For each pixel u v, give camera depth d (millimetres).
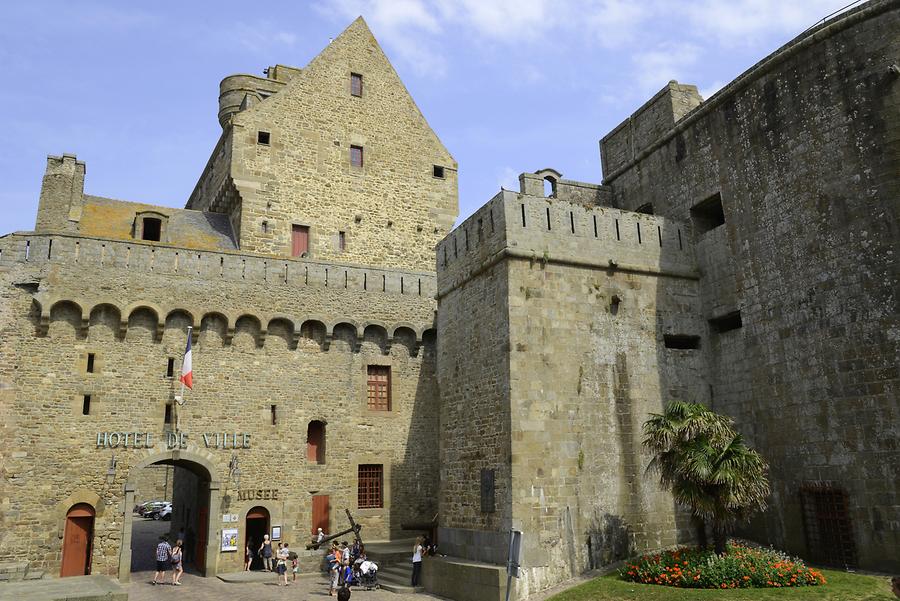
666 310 20938
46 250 22438
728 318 21000
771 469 18578
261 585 21000
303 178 30672
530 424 18078
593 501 18250
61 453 21438
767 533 18531
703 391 20719
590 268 20109
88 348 22469
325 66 32625
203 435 23391
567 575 17359
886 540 15641
